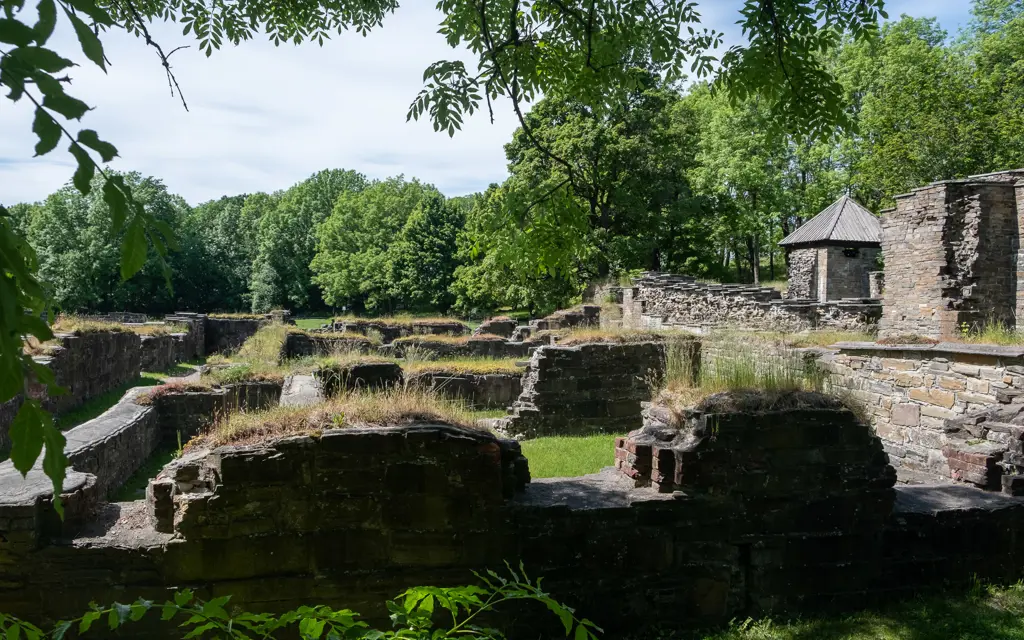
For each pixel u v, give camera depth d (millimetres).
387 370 13773
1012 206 17719
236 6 8336
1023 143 29531
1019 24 35406
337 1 8711
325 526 5223
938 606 5793
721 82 6426
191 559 5012
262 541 5133
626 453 6281
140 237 1755
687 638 5547
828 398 6059
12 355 1432
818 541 5910
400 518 5316
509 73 6477
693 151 43062
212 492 5094
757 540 5836
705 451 5797
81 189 1594
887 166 32938
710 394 6152
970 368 8977
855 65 40219
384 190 74688
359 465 5266
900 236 19641
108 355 16453
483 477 5430
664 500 5734
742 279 50250
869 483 6000
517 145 35125
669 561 5734
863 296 32000
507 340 22953
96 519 5359
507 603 5430
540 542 5520
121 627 4918
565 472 9898
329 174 88438
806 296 33000
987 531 6250
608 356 14102
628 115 33844
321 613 2047
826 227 32031
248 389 13484
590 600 5586
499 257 7262
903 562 6078
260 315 34250
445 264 54062
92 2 1682
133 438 10344
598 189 35781
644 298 28359
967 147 30078
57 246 48781
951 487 6836
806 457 5914
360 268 58719
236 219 81250
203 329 31578
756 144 40562
